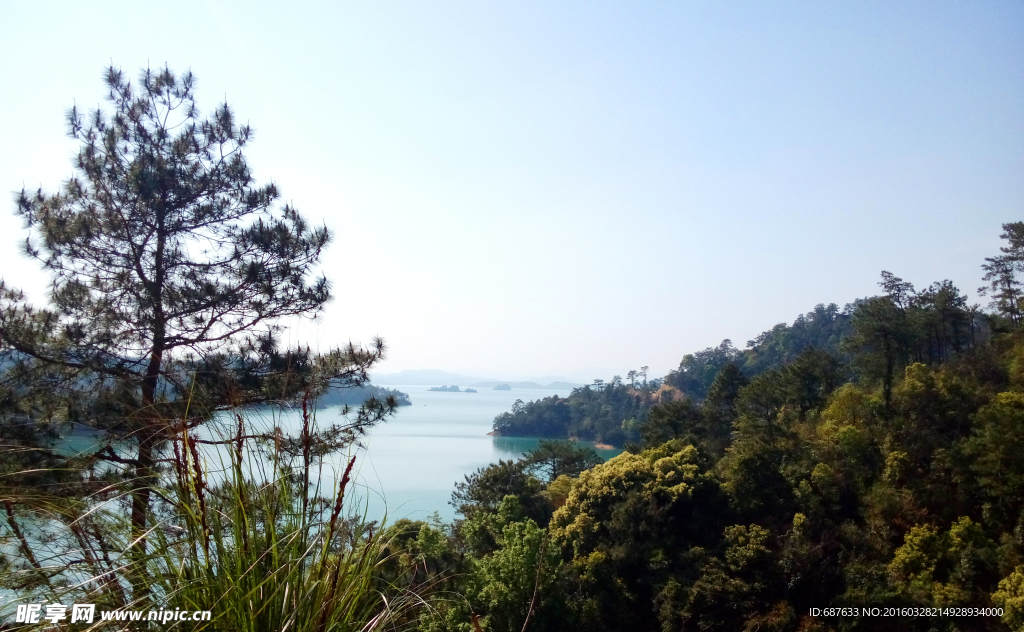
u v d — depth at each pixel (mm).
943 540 21016
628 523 24234
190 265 9062
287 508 2236
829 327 104188
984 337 48812
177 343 8273
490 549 21219
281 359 7934
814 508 24891
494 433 101188
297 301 9367
